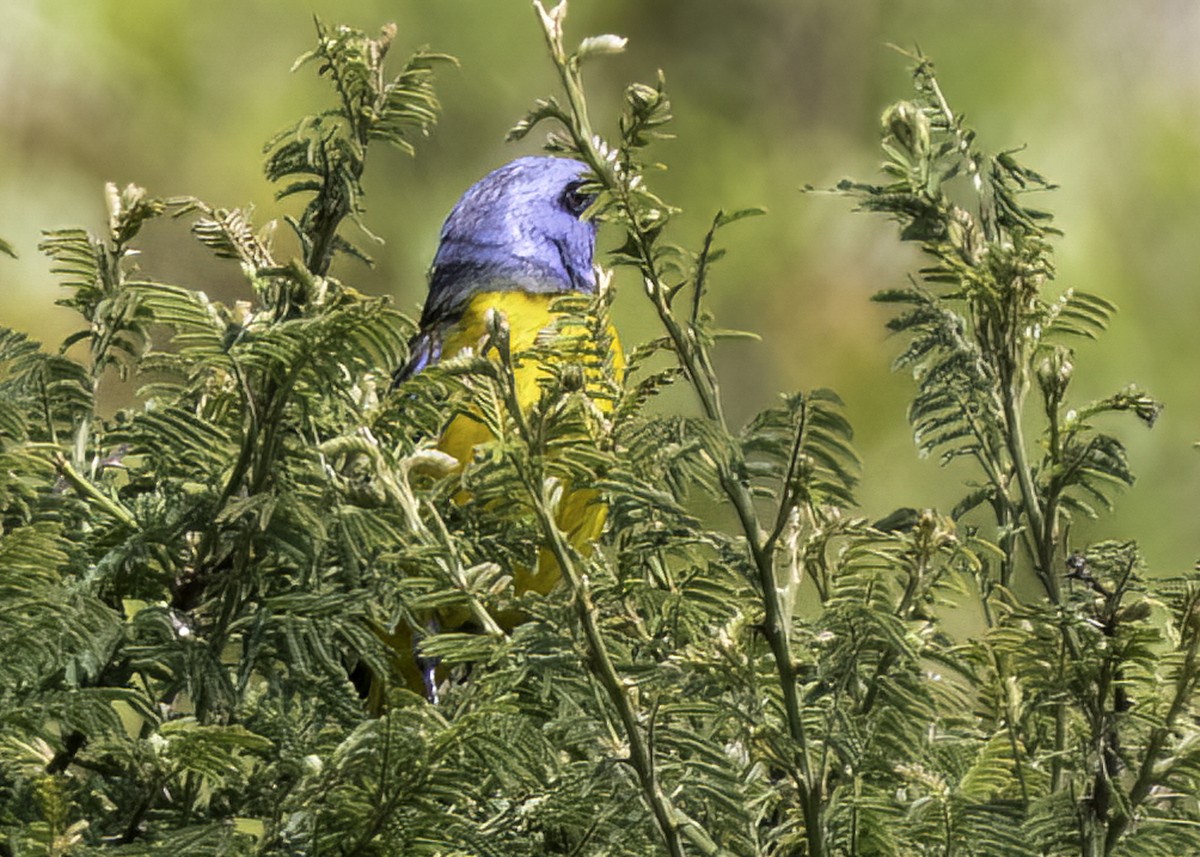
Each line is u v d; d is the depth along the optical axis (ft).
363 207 16.17
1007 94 37.29
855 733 13.28
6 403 13.65
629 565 13.41
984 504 18.65
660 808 12.47
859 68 39.37
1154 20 37.76
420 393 13.19
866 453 34.04
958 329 16.44
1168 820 14.25
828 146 39.11
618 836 12.91
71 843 11.39
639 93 13.25
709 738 13.26
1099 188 36.01
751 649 13.19
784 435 13.17
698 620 13.64
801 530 14.14
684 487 13.61
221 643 12.93
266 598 12.90
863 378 36.22
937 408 16.63
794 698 13.04
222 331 13.00
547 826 12.87
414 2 37.45
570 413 12.73
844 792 13.69
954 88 37.65
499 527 13.64
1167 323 34.32
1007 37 38.06
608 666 12.44
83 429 14.88
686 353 13.33
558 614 12.50
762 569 13.05
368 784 12.12
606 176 13.19
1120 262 35.42
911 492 32.96
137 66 35.09
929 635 14.56
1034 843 14.14
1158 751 14.06
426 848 12.23
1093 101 37.01
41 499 13.75
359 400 13.70
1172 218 35.83
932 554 14.58
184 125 35.29
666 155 38.60
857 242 37.81
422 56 16.11
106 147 34.73
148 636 12.75
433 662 14.88
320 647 12.70
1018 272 15.81
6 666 12.14
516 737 12.05
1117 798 13.76
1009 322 16.06
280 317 14.76
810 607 15.43
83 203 34.22
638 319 33.78
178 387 15.80
